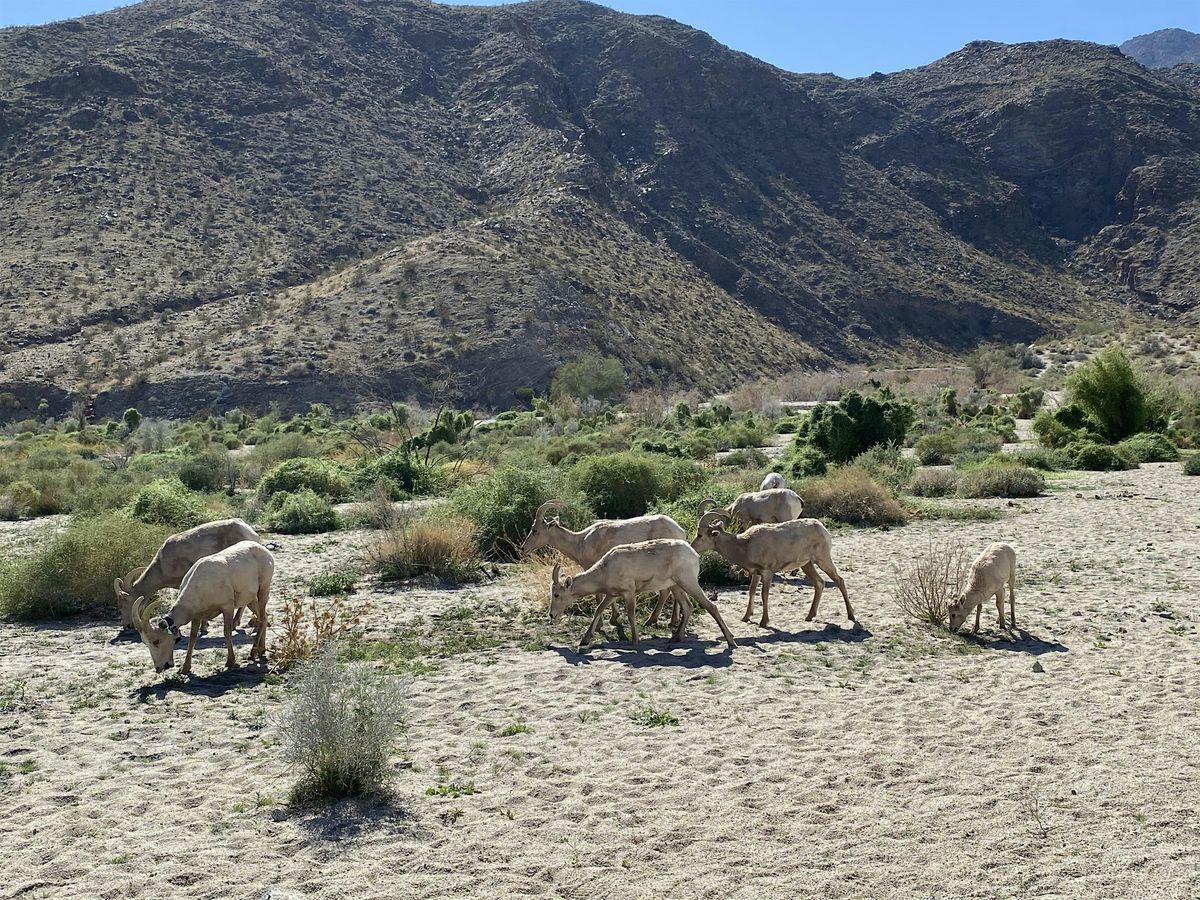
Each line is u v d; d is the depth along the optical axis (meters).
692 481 23.72
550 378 82.31
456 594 14.87
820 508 22.27
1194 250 160.75
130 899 6.19
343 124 133.88
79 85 118.06
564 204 120.25
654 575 11.54
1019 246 171.75
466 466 33.00
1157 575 15.09
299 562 18.11
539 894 6.18
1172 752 8.02
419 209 119.06
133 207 101.06
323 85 144.00
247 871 6.49
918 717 9.02
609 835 6.90
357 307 87.94
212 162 114.62
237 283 94.00
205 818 7.27
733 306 122.50
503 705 9.59
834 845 6.68
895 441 33.00
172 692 10.25
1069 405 39.75
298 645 11.23
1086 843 6.61
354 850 6.74
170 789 7.79
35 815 7.37
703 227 152.12
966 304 147.00
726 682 10.11
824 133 188.25
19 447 50.94
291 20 158.88
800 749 8.32
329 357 79.94
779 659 10.90
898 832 6.84
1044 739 8.39
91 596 14.28
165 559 12.77
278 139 124.12
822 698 9.59
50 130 110.19
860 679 10.22
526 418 62.25
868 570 16.05
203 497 25.36
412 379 79.44
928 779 7.67
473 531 17.36
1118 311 152.12
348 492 29.36
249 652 11.82
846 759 8.08
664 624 12.73
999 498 25.41
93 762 8.39
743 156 176.50
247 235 103.19
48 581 14.03
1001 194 179.38
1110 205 181.12
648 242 130.12
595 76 187.62
